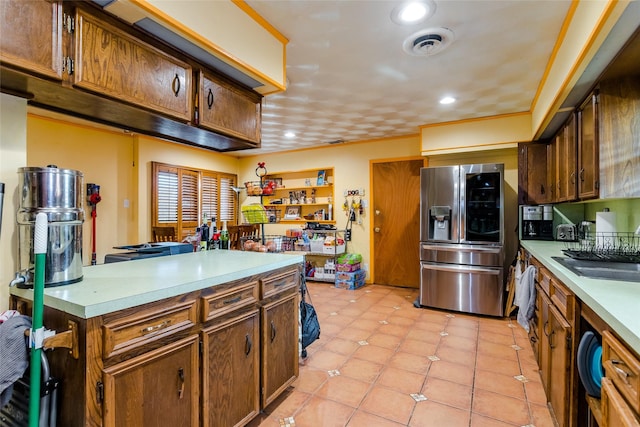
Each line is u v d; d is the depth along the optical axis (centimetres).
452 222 366
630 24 131
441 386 212
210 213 554
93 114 158
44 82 117
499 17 181
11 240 135
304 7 174
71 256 131
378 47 215
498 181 346
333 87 285
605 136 189
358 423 175
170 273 154
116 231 423
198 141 219
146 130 188
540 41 207
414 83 277
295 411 185
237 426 158
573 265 178
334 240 504
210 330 144
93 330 104
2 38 101
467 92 297
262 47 187
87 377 102
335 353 261
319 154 548
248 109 211
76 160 386
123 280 138
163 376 125
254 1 170
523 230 346
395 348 270
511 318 345
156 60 150
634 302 109
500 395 201
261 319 176
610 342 100
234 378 157
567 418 145
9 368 104
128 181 438
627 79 184
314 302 405
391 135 474
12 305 132
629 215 229
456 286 363
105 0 122
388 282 497
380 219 502
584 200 232
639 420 80
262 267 178
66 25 118
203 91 175
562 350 151
